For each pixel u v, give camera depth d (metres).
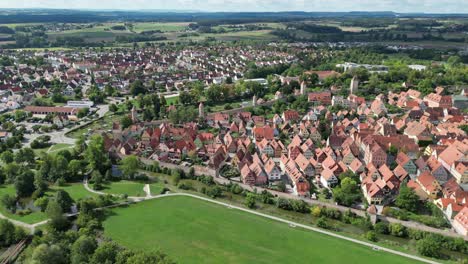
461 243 178.75
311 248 178.00
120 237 182.62
